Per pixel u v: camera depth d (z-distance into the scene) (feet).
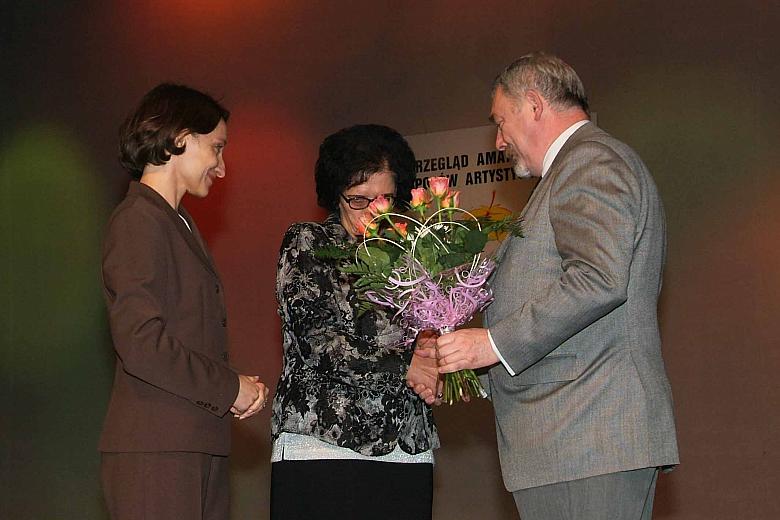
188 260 8.21
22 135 21.25
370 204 8.12
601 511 7.04
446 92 17.30
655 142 15.42
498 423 7.75
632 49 15.70
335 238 8.69
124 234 7.89
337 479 8.18
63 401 20.40
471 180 16.87
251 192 19.06
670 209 15.23
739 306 14.64
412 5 17.79
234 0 19.58
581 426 7.13
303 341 8.35
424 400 8.42
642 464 6.93
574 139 7.66
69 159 20.80
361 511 8.16
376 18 18.12
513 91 7.99
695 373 14.88
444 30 17.43
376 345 8.29
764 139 14.61
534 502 7.40
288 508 8.23
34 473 20.52
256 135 19.11
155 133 8.27
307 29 18.81
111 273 7.80
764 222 14.55
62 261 20.67
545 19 16.47
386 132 8.95
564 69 7.96
